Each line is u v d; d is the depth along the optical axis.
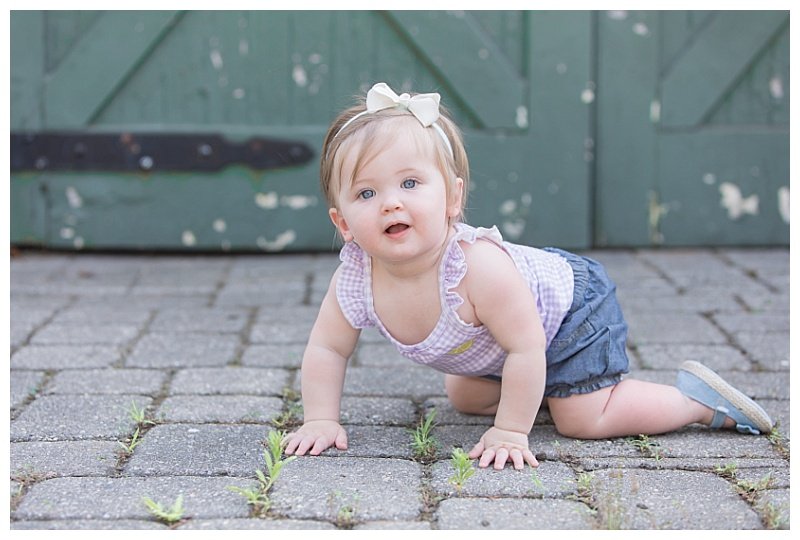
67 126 4.60
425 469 2.01
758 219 4.77
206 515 1.76
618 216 4.74
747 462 2.06
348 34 4.57
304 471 1.99
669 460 2.08
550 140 4.65
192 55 4.58
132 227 4.69
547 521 1.74
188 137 4.61
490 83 4.61
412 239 2.00
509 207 4.68
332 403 2.21
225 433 2.25
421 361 2.26
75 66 4.56
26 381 2.69
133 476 1.97
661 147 4.70
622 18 4.62
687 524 1.74
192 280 4.21
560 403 2.23
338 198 2.08
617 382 2.26
